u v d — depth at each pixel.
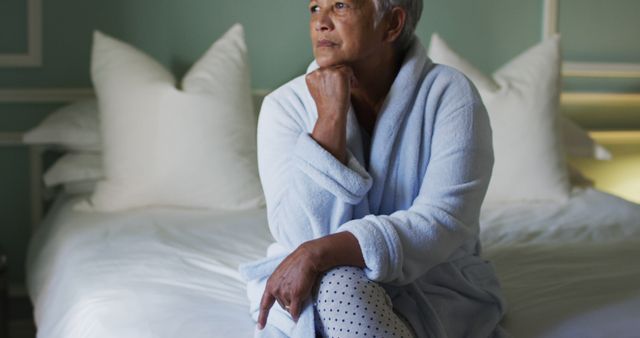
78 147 2.77
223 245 2.16
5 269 2.63
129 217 2.47
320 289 1.34
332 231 1.46
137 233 2.28
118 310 1.66
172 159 2.57
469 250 1.60
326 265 1.35
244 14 3.08
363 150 1.56
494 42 3.34
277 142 1.56
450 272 1.53
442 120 1.52
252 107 2.74
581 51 3.42
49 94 2.92
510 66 2.93
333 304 1.31
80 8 2.94
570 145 3.09
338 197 1.45
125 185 2.55
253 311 1.54
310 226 1.47
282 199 1.52
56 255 2.22
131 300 1.71
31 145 2.93
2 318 2.63
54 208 2.71
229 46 2.74
